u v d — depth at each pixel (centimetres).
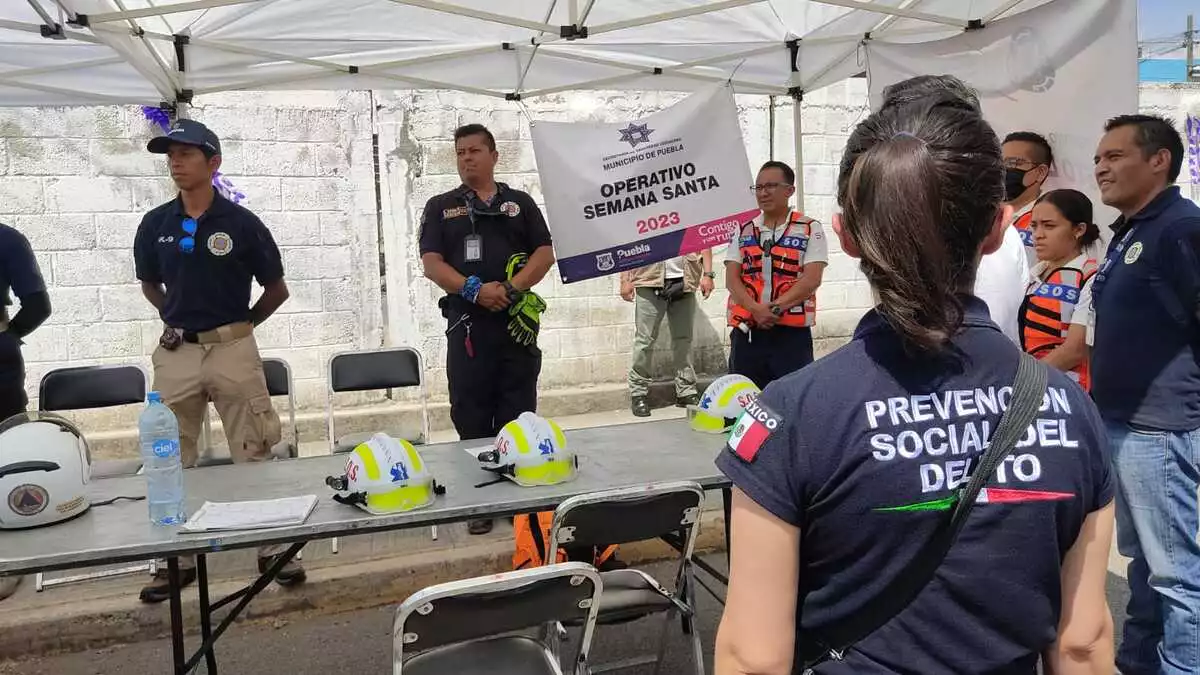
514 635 225
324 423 562
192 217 346
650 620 339
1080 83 309
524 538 290
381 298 580
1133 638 270
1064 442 93
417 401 593
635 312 617
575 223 405
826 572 94
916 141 89
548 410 610
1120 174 249
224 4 283
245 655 316
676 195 409
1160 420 243
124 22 314
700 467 270
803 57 457
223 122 539
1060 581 95
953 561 90
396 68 418
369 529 219
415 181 577
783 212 434
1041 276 316
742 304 430
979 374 93
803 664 98
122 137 528
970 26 354
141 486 260
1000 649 91
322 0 336
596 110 608
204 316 348
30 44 364
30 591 343
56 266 525
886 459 90
